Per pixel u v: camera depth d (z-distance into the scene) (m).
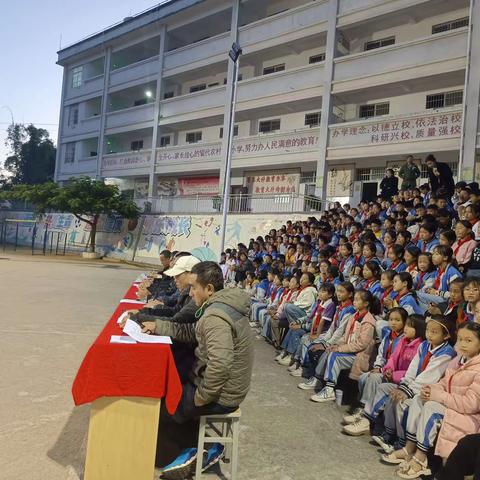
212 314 2.94
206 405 2.97
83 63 32.81
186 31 26.89
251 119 23.14
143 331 3.21
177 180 26.84
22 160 42.09
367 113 19.11
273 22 21.69
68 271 17.30
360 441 3.92
